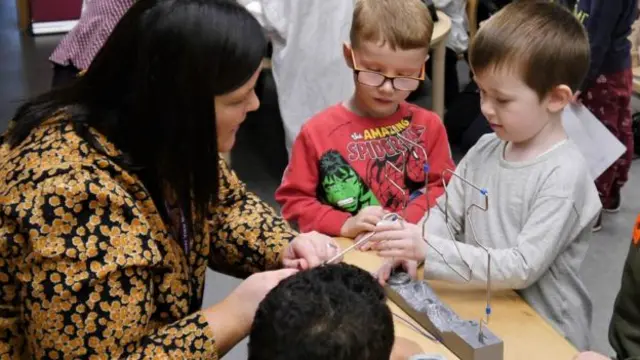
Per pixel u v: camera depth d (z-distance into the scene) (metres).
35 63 4.68
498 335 1.16
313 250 1.24
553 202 1.24
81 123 0.99
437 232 1.39
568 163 1.26
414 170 1.69
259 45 0.97
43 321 0.92
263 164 3.39
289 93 2.76
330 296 0.81
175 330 1.01
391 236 1.28
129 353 0.96
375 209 1.51
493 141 1.38
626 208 2.97
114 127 0.99
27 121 1.02
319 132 1.69
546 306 1.30
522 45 1.21
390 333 0.82
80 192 0.92
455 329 1.11
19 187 0.94
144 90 0.95
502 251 1.24
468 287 1.28
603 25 2.57
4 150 1.03
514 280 1.23
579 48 1.25
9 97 4.11
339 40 2.69
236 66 0.95
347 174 1.66
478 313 1.21
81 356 0.93
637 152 3.37
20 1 5.26
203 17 0.94
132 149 0.99
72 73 2.45
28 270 0.92
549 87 1.24
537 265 1.22
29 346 0.98
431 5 2.95
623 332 1.28
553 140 1.29
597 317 2.32
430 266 1.25
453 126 3.41
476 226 1.36
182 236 1.08
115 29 0.99
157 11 0.94
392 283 1.25
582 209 1.28
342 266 0.89
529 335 1.16
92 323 0.92
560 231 1.23
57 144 0.97
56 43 5.07
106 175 0.96
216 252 1.31
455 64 3.69
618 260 2.64
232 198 1.33
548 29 1.23
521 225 1.29
